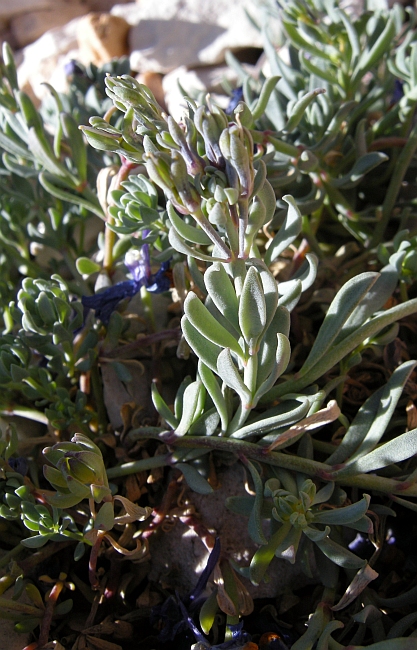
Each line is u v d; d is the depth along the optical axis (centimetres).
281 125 16
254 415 12
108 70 18
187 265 13
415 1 23
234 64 18
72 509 12
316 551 11
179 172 8
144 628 12
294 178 14
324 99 15
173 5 25
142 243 13
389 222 17
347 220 16
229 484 12
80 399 13
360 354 13
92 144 10
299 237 16
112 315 13
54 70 25
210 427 11
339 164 16
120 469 12
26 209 17
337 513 10
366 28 17
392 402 11
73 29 26
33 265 16
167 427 12
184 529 12
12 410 14
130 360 14
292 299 11
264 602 12
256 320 9
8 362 12
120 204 12
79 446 10
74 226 16
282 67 16
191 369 14
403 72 16
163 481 13
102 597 12
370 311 12
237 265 10
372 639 11
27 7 28
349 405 13
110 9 29
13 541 12
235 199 8
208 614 11
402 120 16
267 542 10
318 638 10
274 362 11
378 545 11
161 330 15
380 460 11
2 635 11
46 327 12
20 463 12
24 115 13
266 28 17
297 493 11
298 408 10
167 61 24
